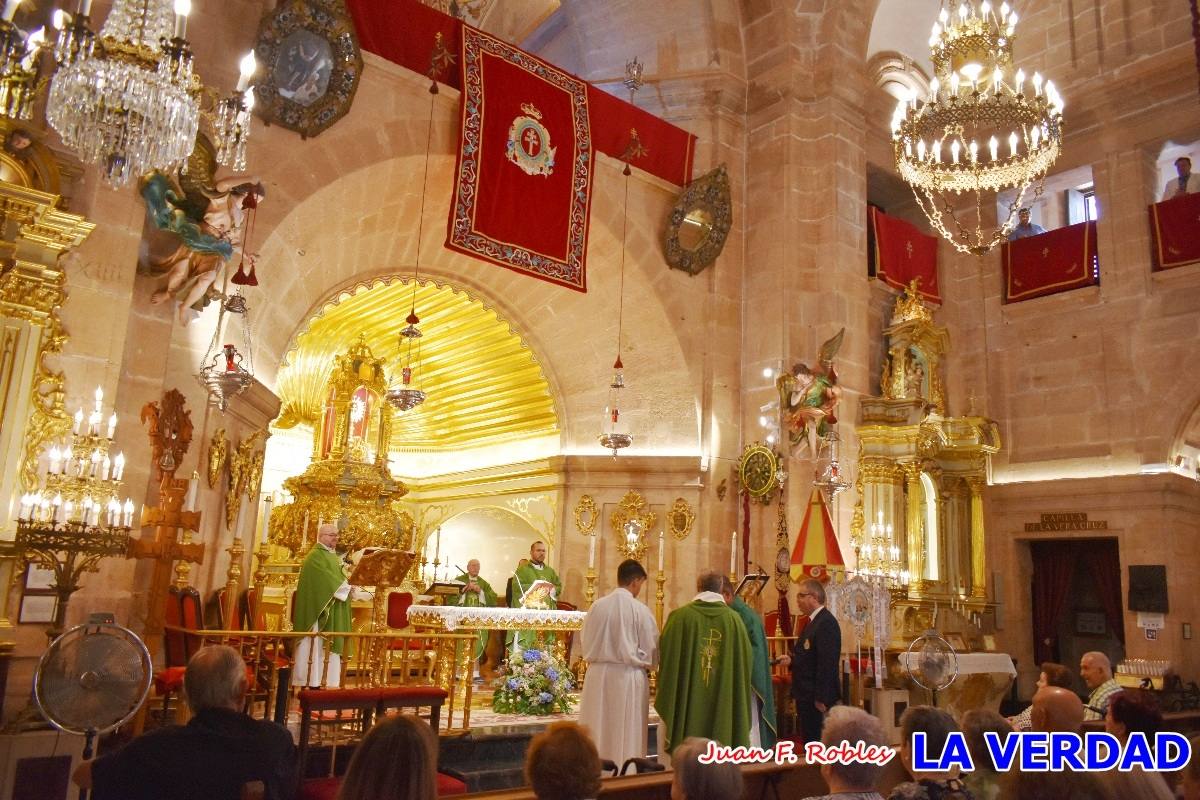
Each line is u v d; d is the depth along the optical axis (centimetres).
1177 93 1561
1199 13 938
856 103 1603
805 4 1596
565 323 1530
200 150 952
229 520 1014
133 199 855
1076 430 1616
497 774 877
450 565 1755
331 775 752
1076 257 1658
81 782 395
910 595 1437
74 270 807
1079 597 1688
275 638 809
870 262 1670
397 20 1182
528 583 1314
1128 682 1412
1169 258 1541
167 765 377
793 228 1530
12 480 732
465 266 1435
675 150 1493
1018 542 1659
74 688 493
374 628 991
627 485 1491
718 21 1592
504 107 1259
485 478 1683
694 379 1481
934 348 1611
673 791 378
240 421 1043
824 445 1395
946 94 1183
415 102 1210
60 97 583
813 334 1505
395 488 1395
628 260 1440
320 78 1088
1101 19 1686
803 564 1255
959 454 1606
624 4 1656
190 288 931
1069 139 1697
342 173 1129
